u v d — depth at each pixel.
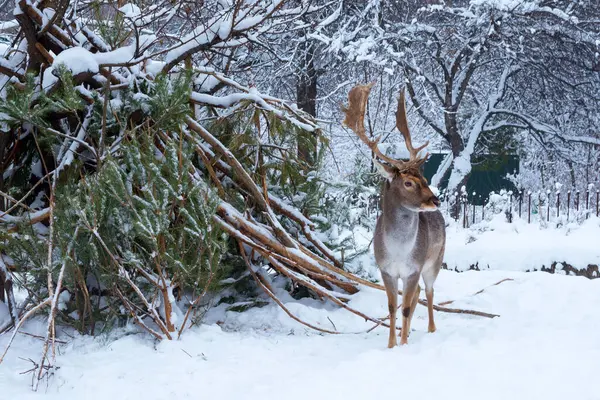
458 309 7.45
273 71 16.73
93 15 8.34
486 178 28.03
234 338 6.33
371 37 18.97
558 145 25.59
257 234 7.36
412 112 24.28
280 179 8.37
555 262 10.32
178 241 6.35
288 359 5.70
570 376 4.68
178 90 6.71
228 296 7.70
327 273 7.70
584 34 22.08
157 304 6.37
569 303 7.60
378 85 21.66
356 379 4.93
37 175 7.38
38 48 6.86
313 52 17.84
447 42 23.67
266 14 7.63
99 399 4.88
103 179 6.02
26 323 6.64
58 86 6.66
